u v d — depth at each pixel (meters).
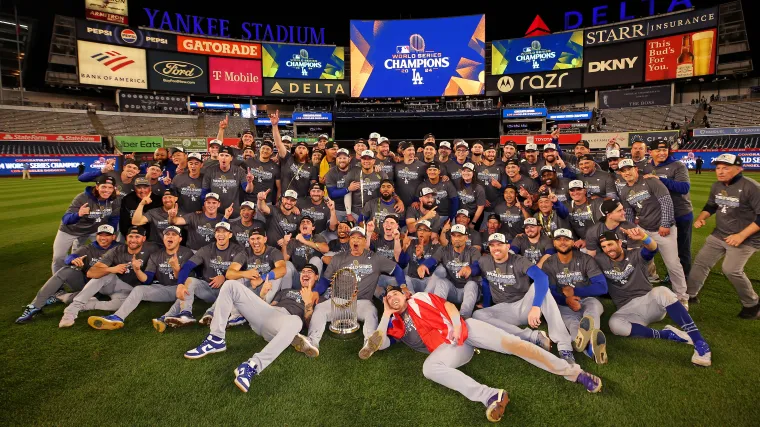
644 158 7.41
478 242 6.91
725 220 5.37
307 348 4.54
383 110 41.88
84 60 40.19
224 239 5.80
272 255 6.10
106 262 5.89
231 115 47.69
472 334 4.34
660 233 5.96
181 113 45.34
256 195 8.73
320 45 45.31
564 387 3.99
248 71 44.44
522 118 40.50
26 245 9.65
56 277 5.82
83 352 4.71
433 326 4.21
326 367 4.41
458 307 6.20
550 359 4.05
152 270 5.89
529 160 9.38
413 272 6.62
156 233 7.08
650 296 4.77
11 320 5.61
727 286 6.68
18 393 3.90
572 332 4.80
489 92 43.00
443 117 39.69
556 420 3.49
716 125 38.81
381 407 3.70
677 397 3.76
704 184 19.91
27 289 6.81
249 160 8.84
